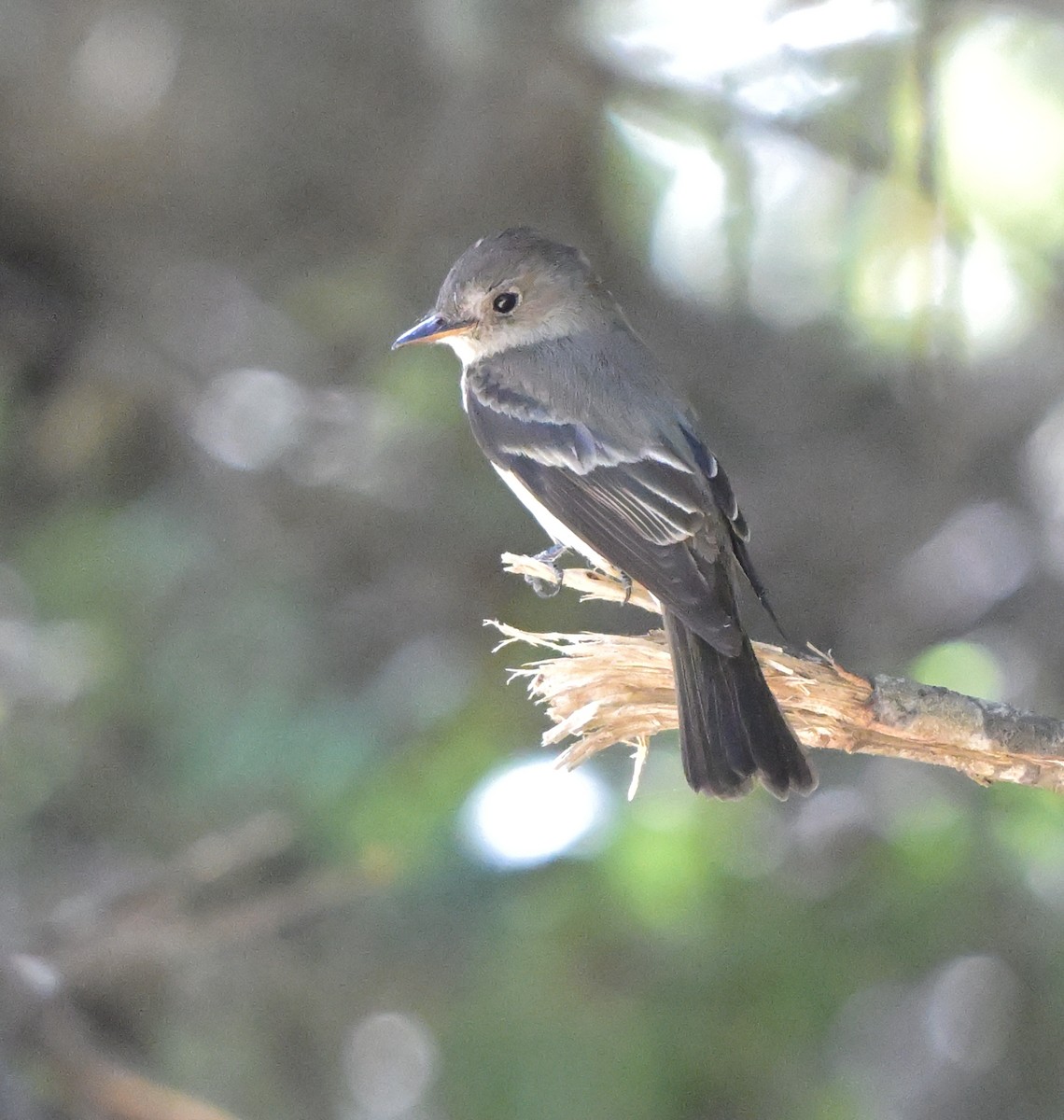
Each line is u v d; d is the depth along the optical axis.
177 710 11.97
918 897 10.55
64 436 13.39
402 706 11.35
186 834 11.43
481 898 10.36
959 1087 11.05
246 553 12.66
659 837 10.06
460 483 12.82
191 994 11.82
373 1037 11.75
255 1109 11.61
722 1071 10.56
